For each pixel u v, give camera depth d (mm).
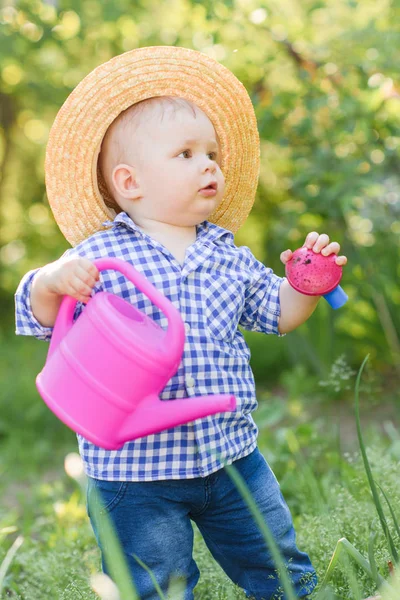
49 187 2475
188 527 2266
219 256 2365
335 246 2291
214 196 2318
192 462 2186
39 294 2135
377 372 5988
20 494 3969
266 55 4777
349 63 4652
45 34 5285
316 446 4020
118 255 2279
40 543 3449
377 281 5562
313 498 3270
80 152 2406
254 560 2354
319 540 2668
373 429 4473
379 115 4684
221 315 2285
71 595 2461
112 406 1933
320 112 4766
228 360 2266
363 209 5129
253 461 2348
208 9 4703
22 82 6164
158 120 2307
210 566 2756
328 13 5125
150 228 2348
